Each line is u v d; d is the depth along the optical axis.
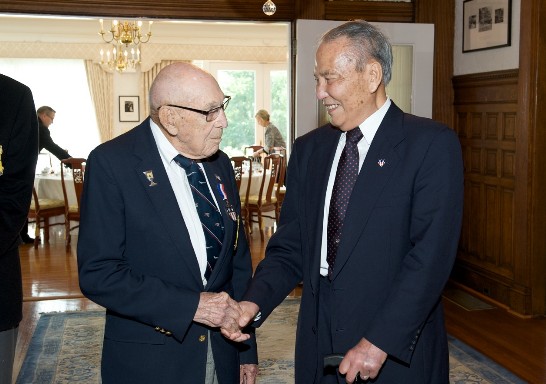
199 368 1.82
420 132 1.85
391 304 1.76
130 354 1.80
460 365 3.86
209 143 1.81
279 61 12.23
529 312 4.77
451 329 4.52
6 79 2.10
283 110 12.44
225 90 12.24
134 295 1.73
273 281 2.02
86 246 1.77
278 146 10.14
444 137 1.83
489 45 5.16
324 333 1.94
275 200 7.98
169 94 1.75
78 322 4.71
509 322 4.67
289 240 2.12
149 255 1.80
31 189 2.13
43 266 6.54
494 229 5.17
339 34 1.83
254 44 12.05
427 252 1.77
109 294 1.74
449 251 1.81
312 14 5.60
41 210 7.44
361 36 1.82
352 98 1.84
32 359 3.96
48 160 11.08
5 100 2.07
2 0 5.22
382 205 1.85
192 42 11.80
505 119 5.00
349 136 1.94
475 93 5.38
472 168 5.48
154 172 1.81
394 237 1.85
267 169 8.30
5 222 2.02
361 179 1.87
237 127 12.41
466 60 5.52
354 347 1.78
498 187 5.10
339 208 1.92
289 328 4.59
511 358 3.97
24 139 2.09
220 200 1.92
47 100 11.69
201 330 1.82
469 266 5.52
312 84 5.35
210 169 1.94
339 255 1.87
